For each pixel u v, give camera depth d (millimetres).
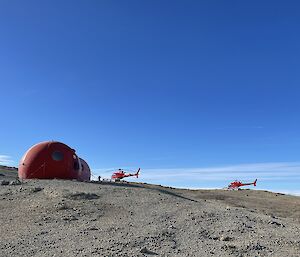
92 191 17797
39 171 21672
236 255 10891
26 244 10891
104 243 11156
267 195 31734
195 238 12289
